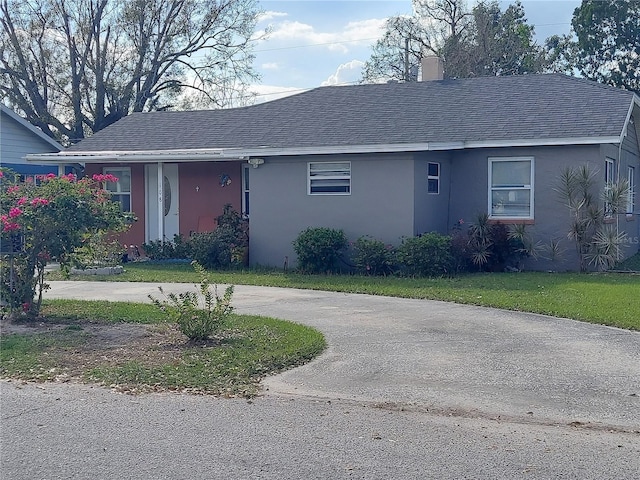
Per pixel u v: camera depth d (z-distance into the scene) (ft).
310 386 24.34
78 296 44.06
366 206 56.03
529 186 56.59
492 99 61.93
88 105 122.11
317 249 54.19
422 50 147.64
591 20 134.41
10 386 24.82
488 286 45.88
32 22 116.78
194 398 23.24
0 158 74.84
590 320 34.27
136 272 55.88
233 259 58.59
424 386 24.16
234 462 17.84
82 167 85.10
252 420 21.01
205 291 31.35
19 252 35.27
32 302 35.96
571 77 64.39
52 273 55.21
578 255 54.90
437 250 51.42
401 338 31.27
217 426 20.52
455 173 59.57
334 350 29.19
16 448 19.02
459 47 139.64
